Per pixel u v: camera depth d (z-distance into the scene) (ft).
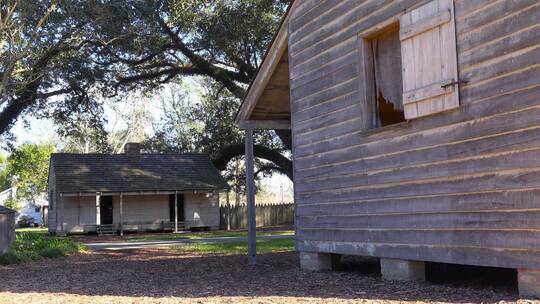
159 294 25.73
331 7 30.30
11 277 36.60
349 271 31.17
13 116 93.20
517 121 19.86
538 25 19.15
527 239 19.44
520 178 19.72
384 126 27.27
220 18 82.17
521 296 19.75
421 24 23.94
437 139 23.36
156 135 157.17
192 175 119.03
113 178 113.50
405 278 25.30
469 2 21.86
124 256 51.75
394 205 25.73
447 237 22.81
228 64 97.09
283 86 37.99
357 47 28.14
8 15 59.36
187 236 92.27
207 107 128.06
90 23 72.33
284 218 134.10
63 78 83.61
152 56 89.81
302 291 24.61
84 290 28.45
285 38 34.83
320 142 31.17
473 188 21.61
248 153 39.93
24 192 197.36
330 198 30.30
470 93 21.79
